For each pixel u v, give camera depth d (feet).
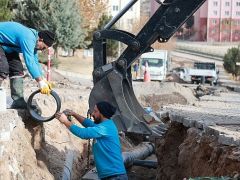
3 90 24.54
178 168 32.55
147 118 28.76
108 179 22.34
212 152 26.58
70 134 34.65
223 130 27.78
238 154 24.06
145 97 72.13
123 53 28.68
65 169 28.09
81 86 68.39
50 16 107.34
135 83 78.59
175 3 27.89
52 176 26.23
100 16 139.44
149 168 40.91
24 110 26.53
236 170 23.54
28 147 25.32
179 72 143.02
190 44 308.60
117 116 28.04
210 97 61.87
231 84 144.05
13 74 26.30
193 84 129.70
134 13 179.11
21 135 24.91
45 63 102.12
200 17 327.88
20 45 24.11
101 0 141.38
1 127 22.00
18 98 26.61
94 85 28.58
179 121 34.42
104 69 28.50
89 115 28.27
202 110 40.50
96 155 22.61
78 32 112.57
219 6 325.42
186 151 30.73
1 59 24.30
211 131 28.50
